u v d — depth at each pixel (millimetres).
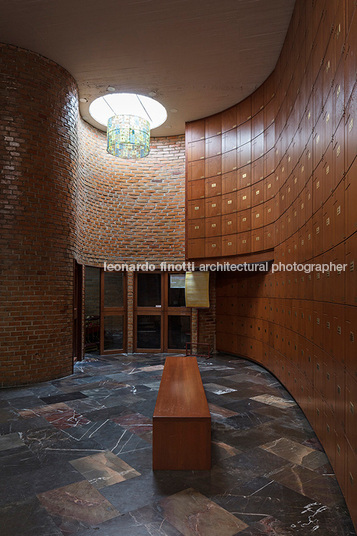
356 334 2766
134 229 10625
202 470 3711
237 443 4379
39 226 7164
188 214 9828
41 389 6676
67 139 7715
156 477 3559
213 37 6664
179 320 10805
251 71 7645
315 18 4355
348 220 3002
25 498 3186
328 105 3746
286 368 6414
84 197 9617
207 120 9734
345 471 3066
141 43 6859
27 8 5977
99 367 8648
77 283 9422
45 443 4328
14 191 6902
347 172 3037
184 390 4664
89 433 4629
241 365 9008
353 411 2830
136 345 10789
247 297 9562
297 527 2826
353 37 2879
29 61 7070
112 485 3404
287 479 3547
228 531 2766
